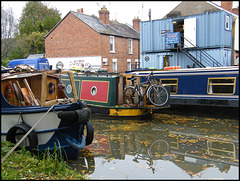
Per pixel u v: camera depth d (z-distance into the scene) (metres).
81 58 26.50
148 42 21.50
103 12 29.14
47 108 6.06
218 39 18.48
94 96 11.68
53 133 6.19
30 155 5.73
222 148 7.18
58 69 6.62
